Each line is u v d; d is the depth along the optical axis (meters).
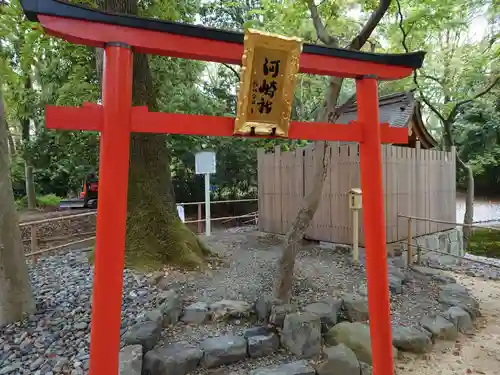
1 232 3.23
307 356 3.13
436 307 4.17
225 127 2.13
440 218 7.71
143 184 4.96
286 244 3.87
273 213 7.49
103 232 1.85
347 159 5.97
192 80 10.36
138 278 4.20
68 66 8.77
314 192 3.84
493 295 5.01
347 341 3.26
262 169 7.74
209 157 7.82
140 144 5.02
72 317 3.35
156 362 2.81
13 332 3.11
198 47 2.04
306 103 13.09
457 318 3.87
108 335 1.84
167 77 8.70
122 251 1.89
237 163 12.63
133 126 1.94
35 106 10.08
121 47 1.89
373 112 2.47
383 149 6.15
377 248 2.45
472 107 16.33
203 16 12.23
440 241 7.61
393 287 4.50
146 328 3.09
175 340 3.22
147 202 4.92
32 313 3.42
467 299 4.34
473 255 9.34
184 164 12.27
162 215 4.96
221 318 3.59
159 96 8.80
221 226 11.88
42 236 8.34
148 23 1.91
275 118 2.17
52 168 14.55
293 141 11.56
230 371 2.96
